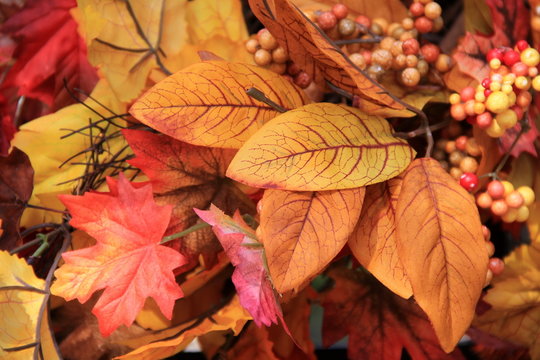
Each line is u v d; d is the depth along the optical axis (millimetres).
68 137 548
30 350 509
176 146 507
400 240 468
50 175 545
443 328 469
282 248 461
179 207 515
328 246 465
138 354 503
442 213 472
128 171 545
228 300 545
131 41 549
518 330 571
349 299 573
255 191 527
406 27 529
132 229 495
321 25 517
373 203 489
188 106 476
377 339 569
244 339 571
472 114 491
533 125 520
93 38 541
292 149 463
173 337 512
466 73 510
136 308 493
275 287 463
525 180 530
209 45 557
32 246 550
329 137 473
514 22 524
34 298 510
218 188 522
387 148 484
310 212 466
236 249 474
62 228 538
